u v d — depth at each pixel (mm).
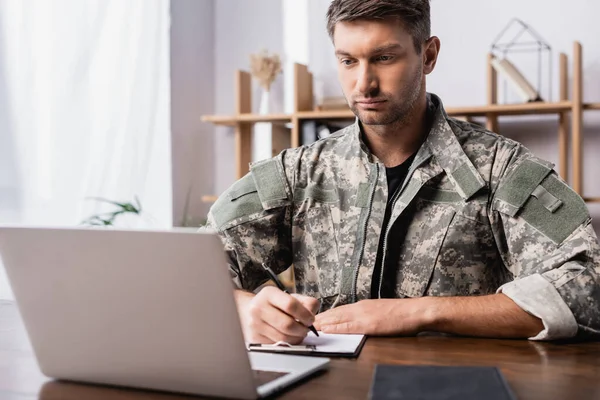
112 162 3164
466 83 3254
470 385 785
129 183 3250
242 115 3260
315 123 3166
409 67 1423
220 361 810
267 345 1103
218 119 3291
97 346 883
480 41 3225
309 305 1170
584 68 3064
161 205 3459
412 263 1498
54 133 2891
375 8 1367
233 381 814
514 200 1424
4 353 1136
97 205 3076
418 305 1229
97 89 3080
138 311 833
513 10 3172
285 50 3592
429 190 1510
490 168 1485
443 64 3289
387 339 1189
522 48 3160
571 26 3086
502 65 2963
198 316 801
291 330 1098
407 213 1512
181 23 3523
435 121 1535
